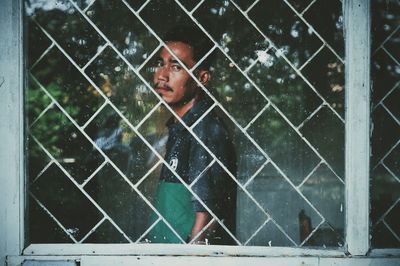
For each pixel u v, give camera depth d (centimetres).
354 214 148
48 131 251
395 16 197
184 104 204
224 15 293
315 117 281
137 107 260
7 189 143
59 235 213
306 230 274
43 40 203
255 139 289
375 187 242
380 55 214
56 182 246
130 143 258
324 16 266
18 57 143
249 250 148
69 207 247
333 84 274
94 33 265
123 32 273
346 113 149
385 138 238
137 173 255
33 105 249
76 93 259
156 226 193
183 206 188
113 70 263
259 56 294
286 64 289
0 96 142
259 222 277
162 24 285
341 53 247
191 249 148
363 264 147
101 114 259
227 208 190
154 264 146
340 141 274
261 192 280
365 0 146
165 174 194
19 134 144
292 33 289
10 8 143
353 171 148
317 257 147
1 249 143
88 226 248
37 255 144
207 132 191
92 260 145
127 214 252
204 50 206
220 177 187
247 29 294
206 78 208
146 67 266
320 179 280
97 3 266
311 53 283
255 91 292
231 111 293
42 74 254
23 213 144
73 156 254
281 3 287
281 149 287
